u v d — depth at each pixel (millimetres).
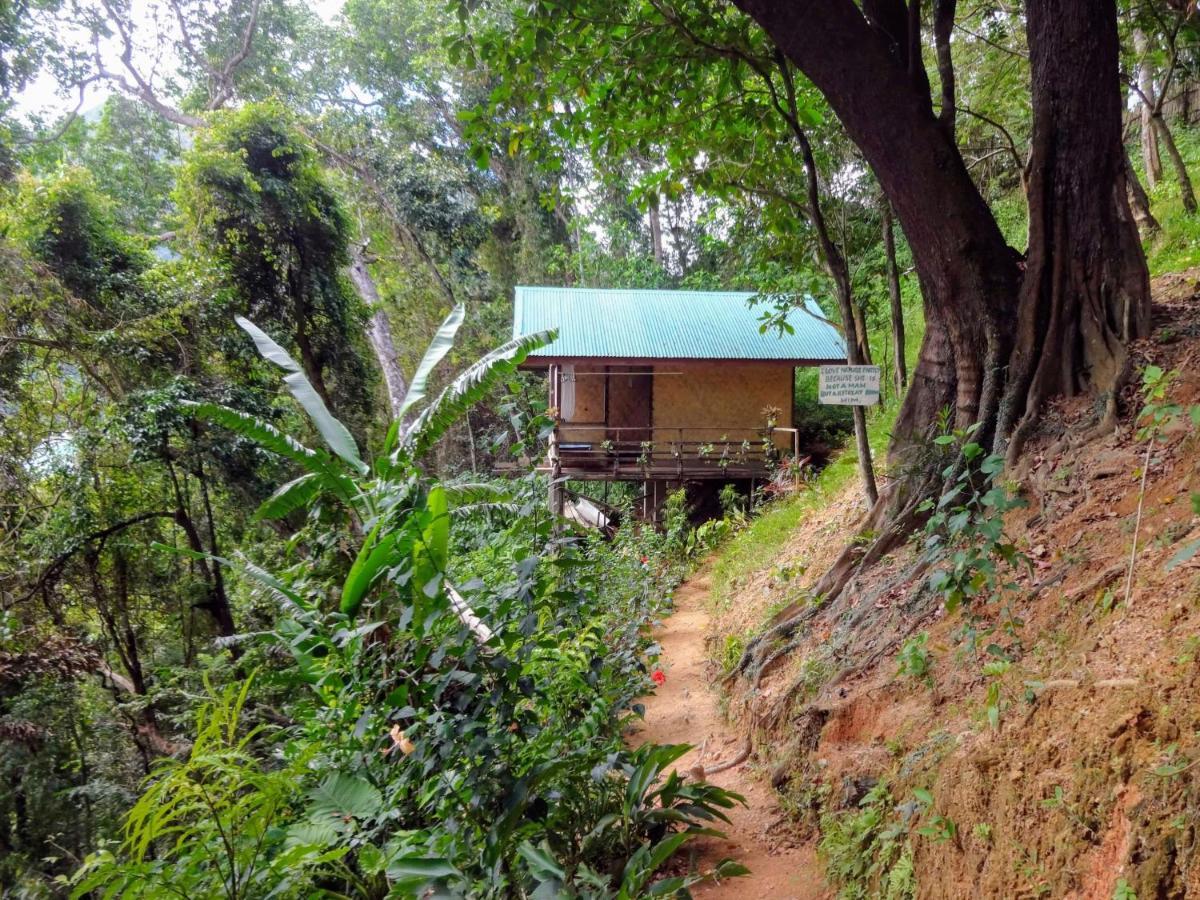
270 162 13508
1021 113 10586
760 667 5113
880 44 4840
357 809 3104
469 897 2418
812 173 5887
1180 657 2139
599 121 6582
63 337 10492
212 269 12164
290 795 2994
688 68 6191
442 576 2734
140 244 12422
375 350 20297
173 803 2514
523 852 2580
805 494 9398
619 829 3246
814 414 16234
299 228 13742
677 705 5891
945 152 4836
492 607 2754
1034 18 4633
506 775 2545
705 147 6977
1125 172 4617
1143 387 3953
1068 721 2338
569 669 3477
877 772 3279
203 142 12750
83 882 2430
